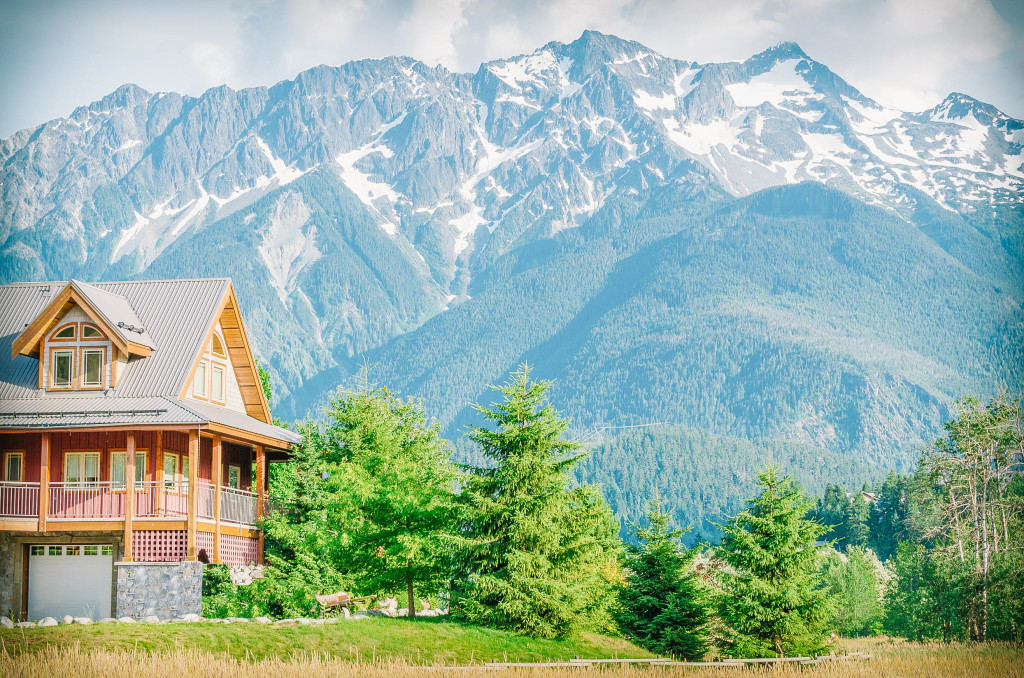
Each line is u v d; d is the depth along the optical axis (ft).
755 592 156.35
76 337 142.00
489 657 125.90
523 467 140.77
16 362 145.18
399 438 160.15
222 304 151.64
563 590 138.62
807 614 159.63
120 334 139.33
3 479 141.18
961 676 149.18
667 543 178.19
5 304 155.12
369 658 116.67
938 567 239.09
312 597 140.26
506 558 138.72
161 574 126.52
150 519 132.87
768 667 142.72
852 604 301.63
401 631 127.03
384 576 142.20
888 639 252.01
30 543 140.05
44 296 156.25
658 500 186.80
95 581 139.33
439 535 138.41
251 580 142.51
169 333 146.82
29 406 138.10
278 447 157.58
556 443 143.84
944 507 246.47
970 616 228.22
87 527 133.28
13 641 103.86
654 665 137.39
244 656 110.32
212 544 137.90
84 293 140.05
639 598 170.30
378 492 143.74
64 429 132.87
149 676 95.71
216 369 154.20
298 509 154.20
